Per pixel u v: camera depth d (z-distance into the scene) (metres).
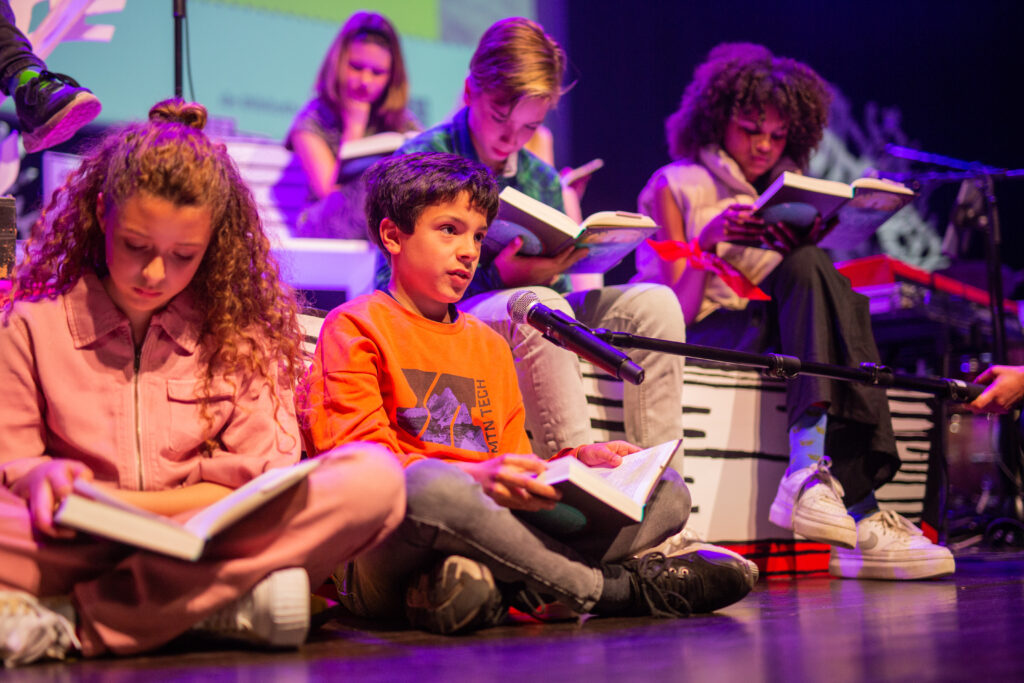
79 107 1.83
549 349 1.75
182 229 1.10
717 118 2.49
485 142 2.16
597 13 4.79
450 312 1.60
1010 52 4.98
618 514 1.23
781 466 2.26
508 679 0.89
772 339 2.26
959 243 3.44
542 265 1.83
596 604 1.35
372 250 3.07
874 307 3.14
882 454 2.08
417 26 4.29
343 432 1.35
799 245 2.12
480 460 1.49
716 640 1.14
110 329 1.19
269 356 1.29
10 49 1.92
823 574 2.26
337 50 3.71
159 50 3.75
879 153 5.14
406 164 1.58
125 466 1.17
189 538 0.94
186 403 1.22
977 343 3.34
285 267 1.51
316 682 0.88
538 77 2.05
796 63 2.56
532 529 1.25
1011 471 3.08
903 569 2.03
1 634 0.96
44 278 1.22
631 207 4.90
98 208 1.20
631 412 1.94
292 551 1.06
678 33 4.96
